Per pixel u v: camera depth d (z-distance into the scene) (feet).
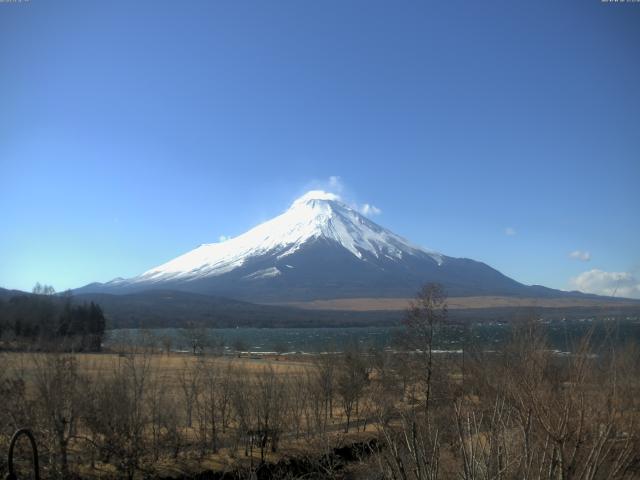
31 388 79.30
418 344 137.49
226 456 92.94
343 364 140.77
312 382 133.69
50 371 77.51
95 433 80.64
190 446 96.37
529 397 29.63
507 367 36.88
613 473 27.45
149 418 98.12
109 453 80.89
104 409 81.00
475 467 29.58
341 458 85.61
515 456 30.01
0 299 235.20
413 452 31.40
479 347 64.13
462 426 33.63
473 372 49.42
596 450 28.43
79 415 79.82
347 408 120.57
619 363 30.50
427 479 29.89
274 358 272.72
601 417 28.73
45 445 72.90
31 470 71.77
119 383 85.35
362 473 59.62
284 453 95.30
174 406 101.30
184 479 84.38
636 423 29.04
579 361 31.01
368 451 85.61
